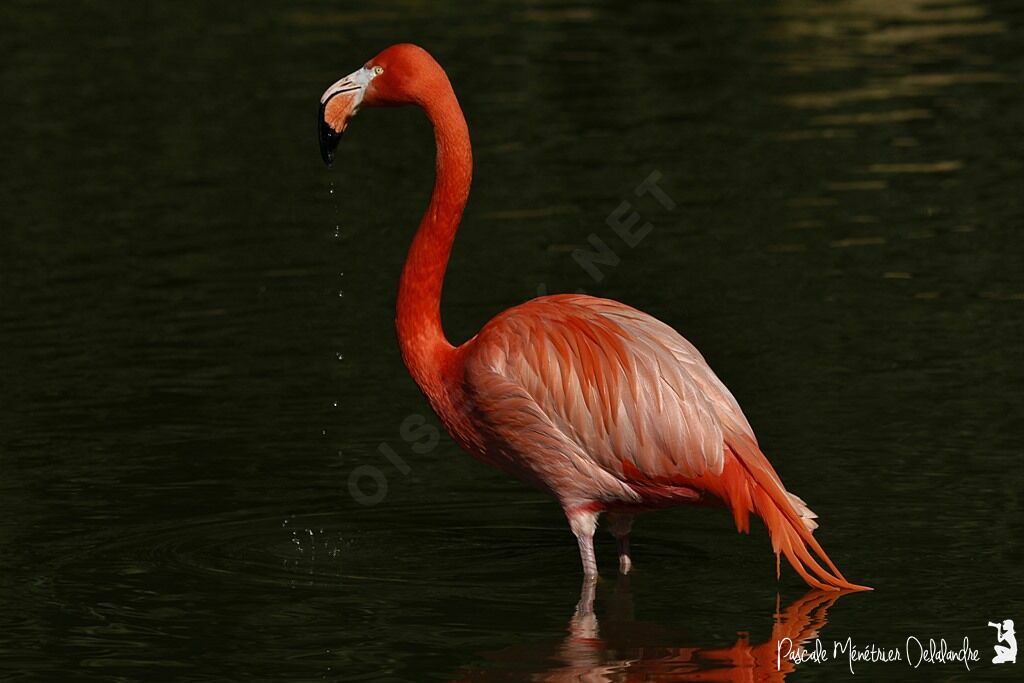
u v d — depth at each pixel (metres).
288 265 15.18
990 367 11.94
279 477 10.45
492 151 18.73
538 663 7.68
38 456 10.76
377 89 9.43
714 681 7.43
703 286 14.18
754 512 8.58
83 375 12.41
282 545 9.44
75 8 27.16
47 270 15.20
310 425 11.35
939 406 11.19
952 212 15.99
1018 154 17.81
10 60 23.66
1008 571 8.62
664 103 20.59
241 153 19.05
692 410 8.55
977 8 25.66
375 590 8.77
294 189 17.69
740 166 17.84
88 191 17.73
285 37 24.55
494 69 22.38
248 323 13.64
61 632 8.16
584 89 21.38
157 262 15.36
